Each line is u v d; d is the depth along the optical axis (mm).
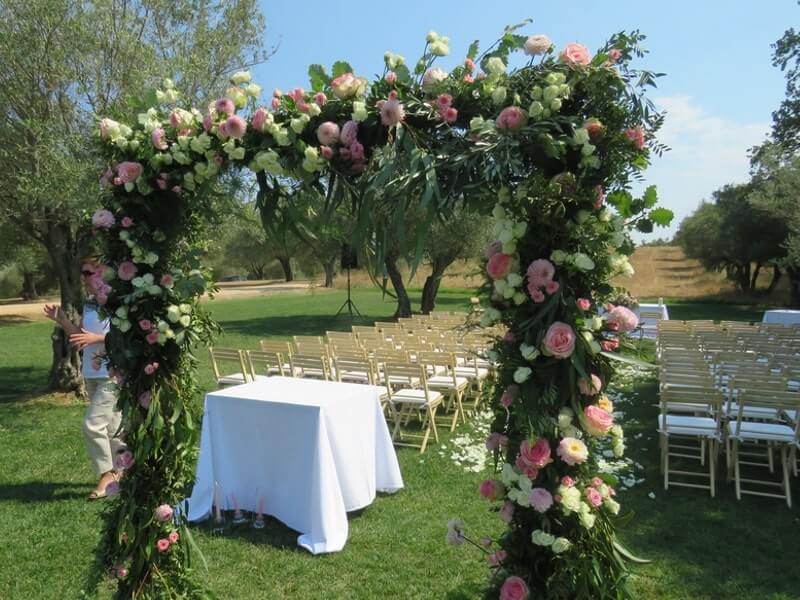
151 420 2666
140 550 2725
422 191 1949
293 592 3250
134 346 2621
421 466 5273
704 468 5129
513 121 1899
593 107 1990
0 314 23125
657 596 3152
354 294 33156
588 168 1983
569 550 2154
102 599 3117
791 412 5777
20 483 4934
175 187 2449
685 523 4047
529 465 2078
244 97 2355
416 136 1979
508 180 2059
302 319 20500
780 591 3184
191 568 2928
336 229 2189
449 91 2025
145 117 2439
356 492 4184
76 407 7516
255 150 2252
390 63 2104
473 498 4531
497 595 2340
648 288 33375
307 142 2217
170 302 2703
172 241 2668
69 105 7004
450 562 3543
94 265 2607
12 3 6633
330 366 7348
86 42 6848
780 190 15734
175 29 8062
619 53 1954
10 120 6887
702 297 30828
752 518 4125
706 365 5941
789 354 7430
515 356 2117
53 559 3629
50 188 6316
